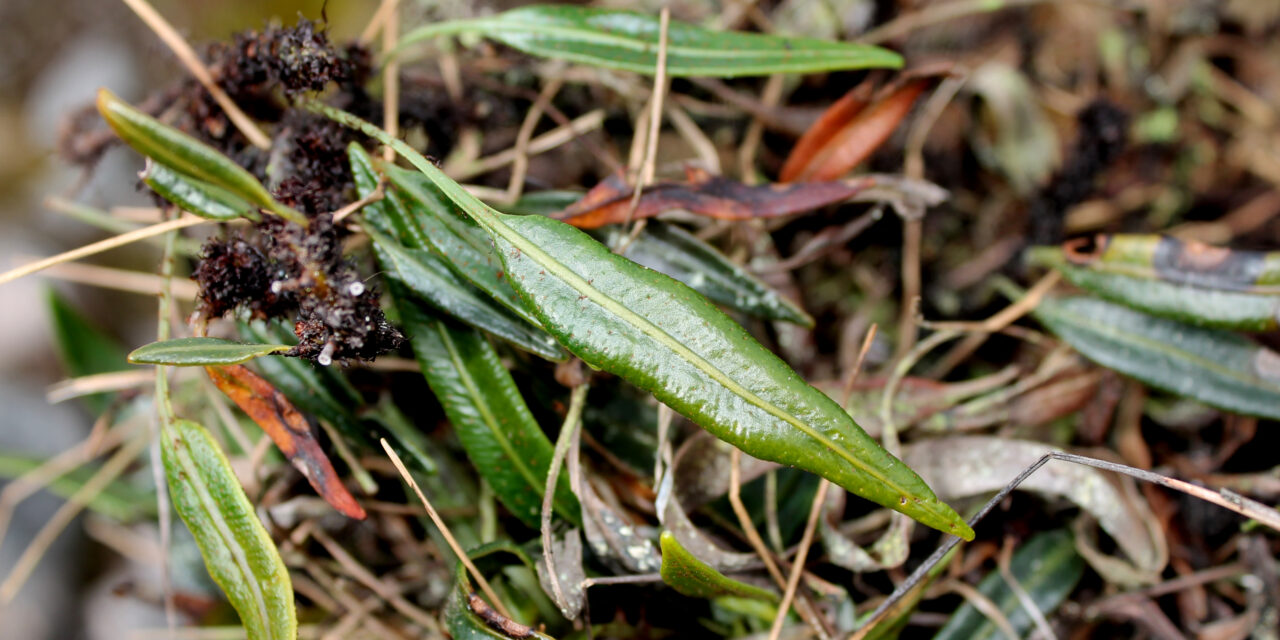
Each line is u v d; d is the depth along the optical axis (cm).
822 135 28
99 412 32
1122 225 34
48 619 44
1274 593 27
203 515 25
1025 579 28
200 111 28
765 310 27
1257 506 24
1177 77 35
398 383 28
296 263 24
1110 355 28
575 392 26
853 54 27
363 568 29
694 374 24
